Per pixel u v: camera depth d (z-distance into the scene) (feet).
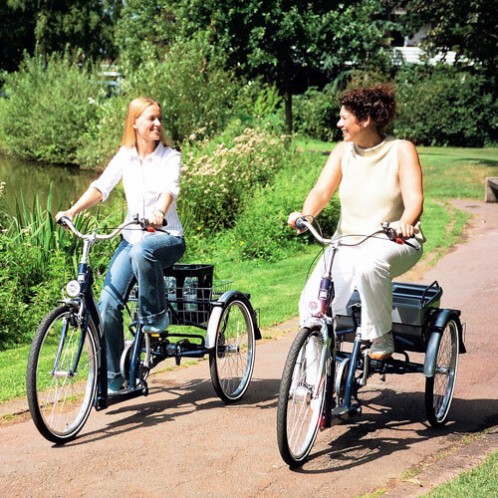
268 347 22.77
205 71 77.87
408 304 15.89
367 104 15.39
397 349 16.43
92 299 16.11
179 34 85.46
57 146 94.02
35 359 15.05
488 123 113.50
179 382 19.71
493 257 35.78
